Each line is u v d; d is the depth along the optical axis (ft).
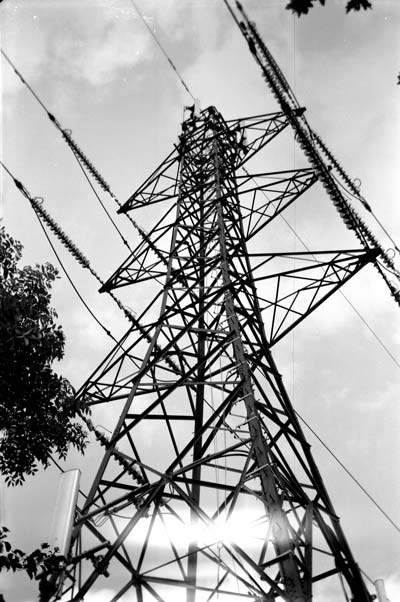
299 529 22.31
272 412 27.50
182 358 35.81
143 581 20.83
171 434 32.37
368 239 34.24
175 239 41.34
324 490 24.71
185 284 40.40
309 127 32.48
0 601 19.27
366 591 20.70
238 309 32.58
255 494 22.77
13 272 27.73
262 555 20.88
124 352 37.37
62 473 24.31
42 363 26.37
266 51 23.18
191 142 54.70
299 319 35.76
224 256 36.17
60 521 21.88
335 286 35.42
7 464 26.09
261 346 32.27
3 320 24.63
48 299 28.43
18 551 19.75
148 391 32.96
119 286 43.27
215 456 24.08
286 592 18.97
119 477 27.78
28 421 26.73
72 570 21.20
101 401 33.55
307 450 26.63
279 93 29.22
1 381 25.45
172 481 23.40
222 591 21.58
